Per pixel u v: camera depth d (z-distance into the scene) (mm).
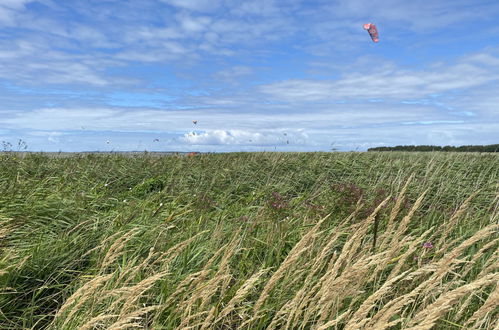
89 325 2264
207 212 5824
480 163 11008
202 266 3906
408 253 2676
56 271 3701
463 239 4414
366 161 11859
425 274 3107
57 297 3484
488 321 2670
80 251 4066
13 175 7762
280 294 3211
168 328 2748
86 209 5621
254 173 10125
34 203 5574
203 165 11031
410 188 8070
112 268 3719
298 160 12062
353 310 3008
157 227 4672
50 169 9852
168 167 10992
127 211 5602
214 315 2734
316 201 6941
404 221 3164
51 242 4207
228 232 4812
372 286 3277
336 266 2520
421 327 1940
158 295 3277
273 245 4363
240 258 4172
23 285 3457
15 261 3680
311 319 2914
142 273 3654
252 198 7488
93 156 12500
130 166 11078
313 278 3459
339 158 12258
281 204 5676
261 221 5047
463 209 3492
